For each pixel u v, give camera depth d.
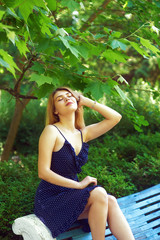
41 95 2.33
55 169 2.21
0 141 6.75
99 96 2.21
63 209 2.06
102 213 2.02
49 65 2.58
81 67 2.50
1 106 6.89
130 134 5.59
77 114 2.48
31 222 2.00
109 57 2.22
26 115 6.91
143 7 3.20
